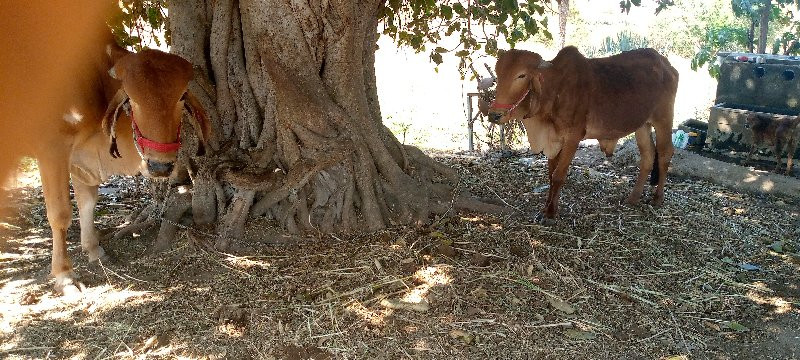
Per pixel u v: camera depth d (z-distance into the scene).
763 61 7.20
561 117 4.98
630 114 5.26
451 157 7.03
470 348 3.45
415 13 5.52
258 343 3.45
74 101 3.47
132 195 5.82
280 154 4.88
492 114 4.76
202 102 4.82
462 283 4.07
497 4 5.35
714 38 9.81
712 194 6.07
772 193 6.09
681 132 7.23
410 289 4.00
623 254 4.63
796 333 3.73
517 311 3.81
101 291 3.96
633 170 6.79
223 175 4.68
